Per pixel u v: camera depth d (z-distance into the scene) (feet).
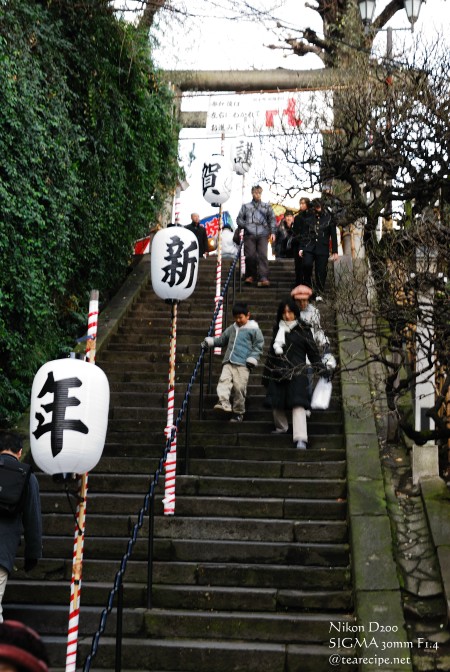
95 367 20.01
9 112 33.73
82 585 25.44
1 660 6.43
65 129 39.27
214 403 37.01
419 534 27.48
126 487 30.48
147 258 55.83
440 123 42.22
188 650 23.07
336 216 45.21
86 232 43.11
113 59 45.91
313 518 28.71
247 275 52.31
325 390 33.17
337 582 25.63
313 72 65.10
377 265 32.83
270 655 22.85
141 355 42.19
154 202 53.62
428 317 26.30
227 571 26.00
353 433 32.42
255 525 27.84
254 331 34.78
